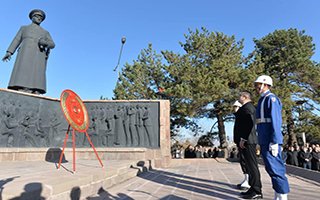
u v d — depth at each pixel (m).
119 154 11.79
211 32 22.98
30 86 10.87
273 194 5.25
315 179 7.01
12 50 11.07
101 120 12.63
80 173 5.56
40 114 10.91
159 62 23.12
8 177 4.84
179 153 25.80
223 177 7.91
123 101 12.80
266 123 4.18
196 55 21.95
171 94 19.11
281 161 4.00
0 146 9.19
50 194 3.92
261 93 4.51
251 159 4.96
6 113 9.51
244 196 4.86
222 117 24.22
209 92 18.78
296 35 26.17
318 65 25.55
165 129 12.52
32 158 9.96
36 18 11.59
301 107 25.11
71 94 7.23
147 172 9.50
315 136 24.03
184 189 5.83
